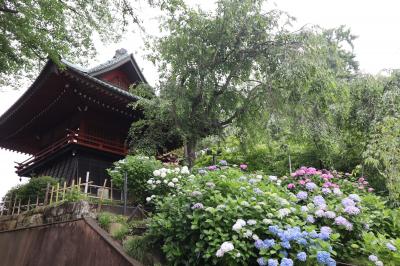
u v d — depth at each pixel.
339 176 7.52
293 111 9.75
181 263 4.24
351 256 4.27
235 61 10.78
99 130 12.46
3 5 10.55
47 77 10.66
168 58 10.27
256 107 10.77
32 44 11.42
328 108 9.77
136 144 11.16
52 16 11.19
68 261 5.97
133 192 7.23
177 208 4.57
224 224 3.96
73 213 6.55
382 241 4.20
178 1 10.02
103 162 12.20
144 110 11.03
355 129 10.42
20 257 7.54
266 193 4.65
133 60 14.24
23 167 14.51
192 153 10.61
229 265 3.60
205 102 10.73
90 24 12.31
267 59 10.13
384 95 9.52
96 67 13.85
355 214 4.46
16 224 8.48
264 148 13.26
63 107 12.38
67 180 11.11
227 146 13.26
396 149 6.46
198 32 10.43
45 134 15.01
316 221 4.45
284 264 3.18
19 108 12.83
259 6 10.42
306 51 9.33
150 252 4.74
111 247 5.12
